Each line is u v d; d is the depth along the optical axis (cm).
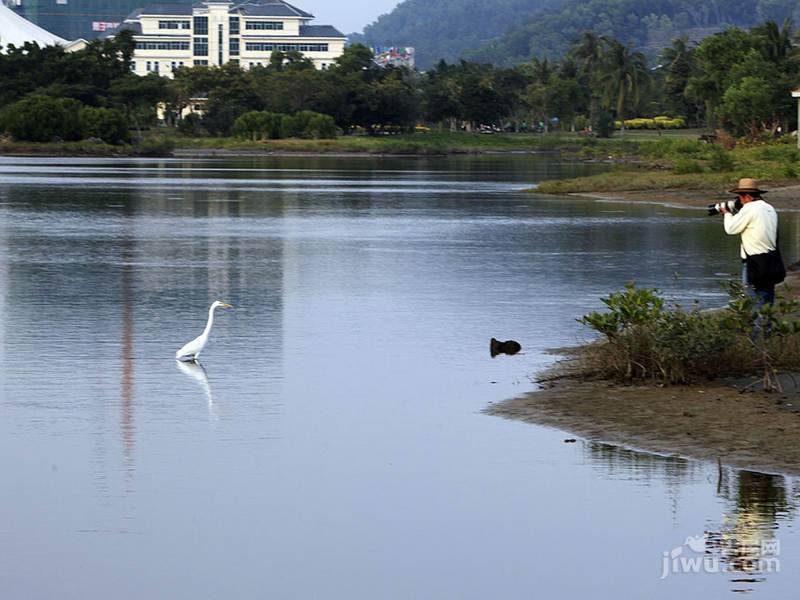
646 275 3578
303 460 1611
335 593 1197
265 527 1368
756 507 1419
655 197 7556
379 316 2797
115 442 1689
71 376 2109
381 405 1914
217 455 1630
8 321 2695
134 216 5878
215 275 3553
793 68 16138
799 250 4331
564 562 1275
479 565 1267
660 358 1995
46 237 4709
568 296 3128
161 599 1180
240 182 9550
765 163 10262
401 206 6806
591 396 1919
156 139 19088
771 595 1194
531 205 6912
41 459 1608
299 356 2314
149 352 2341
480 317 2781
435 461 1606
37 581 1220
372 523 1382
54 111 17538
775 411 1791
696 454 1608
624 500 1450
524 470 1562
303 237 4828
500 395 1970
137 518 1391
